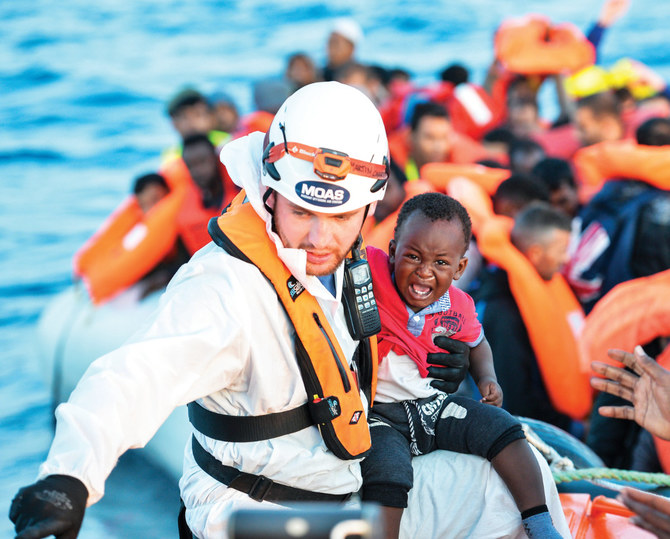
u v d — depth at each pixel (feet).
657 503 11.90
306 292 10.78
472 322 13.10
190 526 11.53
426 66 86.38
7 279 48.39
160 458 30.17
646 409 13.91
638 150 26.66
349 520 5.69
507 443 12.22
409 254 12.26
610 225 26.86
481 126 46.42
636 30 96.84
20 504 8.84
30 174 64.85
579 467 16.65
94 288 35.12
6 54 97.86
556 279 25.61
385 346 12.65
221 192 33.88
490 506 12.29
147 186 35.91
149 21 110.52
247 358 10.53
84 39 103.50
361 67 46.62
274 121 10.71
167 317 10.14
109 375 9.59
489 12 106.11
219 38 102.94
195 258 11.32
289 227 10.43
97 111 79.25
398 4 110.63
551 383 24.44
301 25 106.32
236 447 11.07
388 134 45.78
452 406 12.60
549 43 47.11
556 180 31.78
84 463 9.09
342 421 10.96
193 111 41.42
